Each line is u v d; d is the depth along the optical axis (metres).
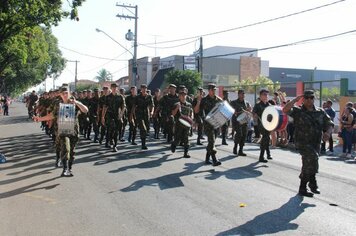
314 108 7.52
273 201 7.13
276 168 10.28
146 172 9.65
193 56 48.28
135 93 14.62
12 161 11.35
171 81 34.22
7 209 6.65
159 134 19.33
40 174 9.45
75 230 5.66
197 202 7.04
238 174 9.45
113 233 5.53
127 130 21.66
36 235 5.46
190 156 12.13
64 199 7.25
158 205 6.86
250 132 17.42
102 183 8.48
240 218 6.18
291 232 5.57
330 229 5.71
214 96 11.10
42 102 16.72
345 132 13.90
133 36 38.22
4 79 64.12
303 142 7.45
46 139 17.50
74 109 9.19
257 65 64.94
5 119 33.97
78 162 11.11
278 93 15.61
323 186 8.39
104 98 14.46
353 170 10.66
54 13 23.06
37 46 42.56
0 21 23.20
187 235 5.45
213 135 10.58
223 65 63.22
